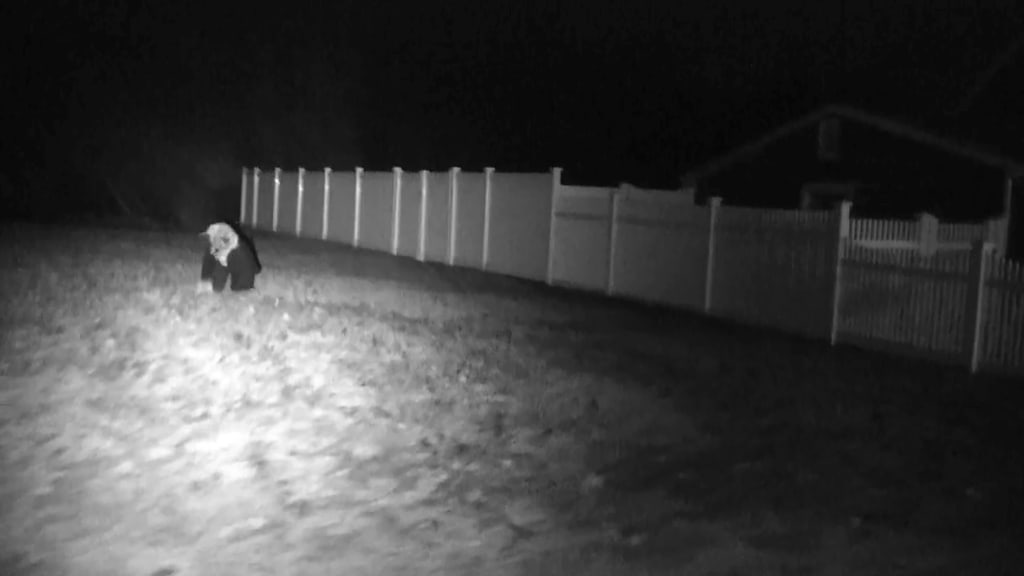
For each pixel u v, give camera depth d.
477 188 22.88
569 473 8.02
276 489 7.68
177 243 27.70
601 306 17.22
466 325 14.86
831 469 8.08
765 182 29.91
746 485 7.69
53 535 6.91
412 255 25.78
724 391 10.77
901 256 13.03
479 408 9.94
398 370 11.54
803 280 14.55
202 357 12.04
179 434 9.02
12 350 12.27
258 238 31.61
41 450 8.62
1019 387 11.20
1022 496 7.47
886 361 12.60
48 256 22.98
